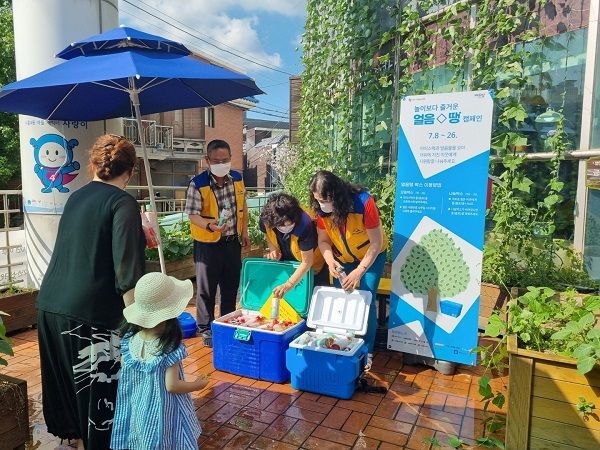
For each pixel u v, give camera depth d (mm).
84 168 5215
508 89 4473
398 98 5582
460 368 4035
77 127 5129
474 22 4871
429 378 3846
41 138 5078
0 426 2580
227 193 4492
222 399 3473
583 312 2762
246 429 3066
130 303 2473
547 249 4488
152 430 2170
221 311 4727
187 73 3312
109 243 2516
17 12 5047
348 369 3416
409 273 3914
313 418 3209
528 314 2902
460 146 3650
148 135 19719
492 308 4465
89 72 3197
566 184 4410
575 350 2453
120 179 2699
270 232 4195
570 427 2562
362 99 6180
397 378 3848
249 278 4375
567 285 4164
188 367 4039
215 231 4355
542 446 2629
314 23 7168
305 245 3844
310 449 2850
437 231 3787
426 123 3744
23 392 2695
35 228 5246
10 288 5047
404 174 3861
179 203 12547
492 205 4684
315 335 3775
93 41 3523
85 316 2494
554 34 4367
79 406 2576
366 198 3682
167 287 2240
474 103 3578
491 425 2943
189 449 2264
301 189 7836
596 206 4227
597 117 4156
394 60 5637
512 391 2662
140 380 2219
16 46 5133
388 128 5824
